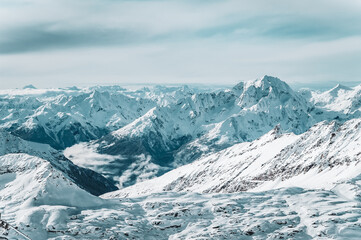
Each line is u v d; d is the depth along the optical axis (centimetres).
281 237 10200
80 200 12356
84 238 10281
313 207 11512
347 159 19462
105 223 11006
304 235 10175
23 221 10525
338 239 9656
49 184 12388
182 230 11025
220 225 11019
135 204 12469
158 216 11581
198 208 11969
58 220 10769
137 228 10956
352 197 12381
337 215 10775
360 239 9606
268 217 11244
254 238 10350
